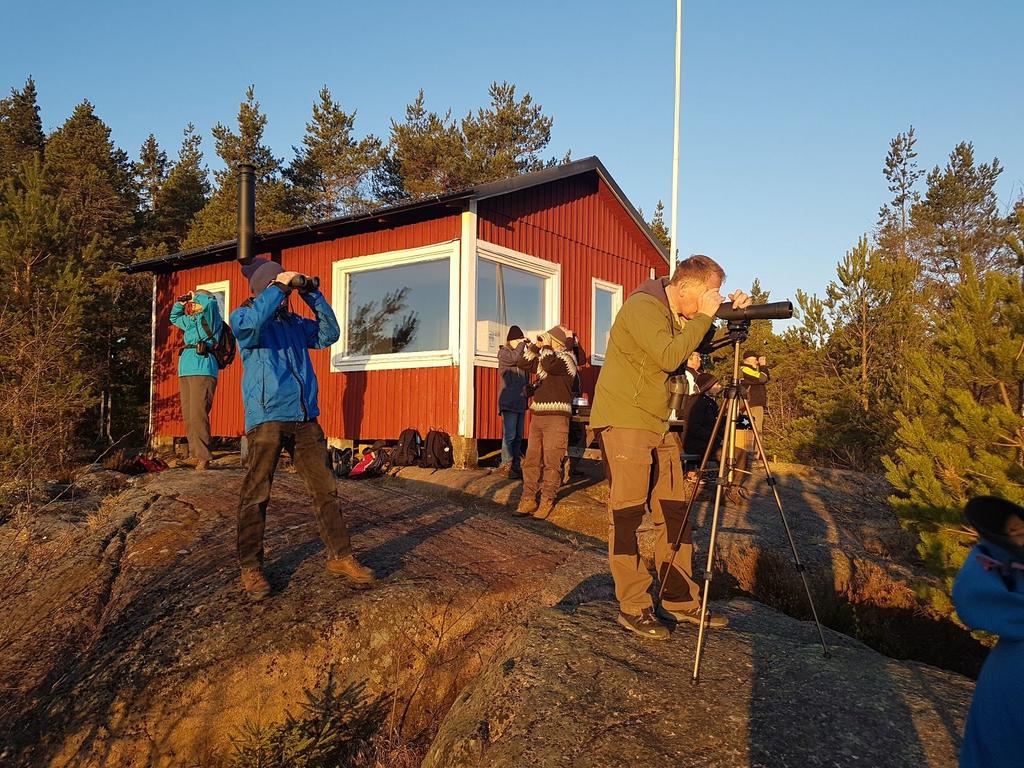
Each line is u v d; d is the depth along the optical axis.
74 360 10.54
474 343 8.84
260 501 4.19
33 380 8.80
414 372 9.20
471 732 2.89
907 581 5.66
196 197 27.77
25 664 3.90
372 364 9.65
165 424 12.47
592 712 2.85
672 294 3.62
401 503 6.38
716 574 5.44
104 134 25.09
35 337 9.47
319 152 31.80
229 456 11.38
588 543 6.04
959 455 4.68
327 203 32.38
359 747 3.68
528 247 9.88
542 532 6.16
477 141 30.28
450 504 6.57
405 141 30.11
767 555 5.73
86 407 9.56
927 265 26.20
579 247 10.94
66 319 10.22
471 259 8.81
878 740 2.62
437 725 3.87
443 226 9.09
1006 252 22.14
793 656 3.32
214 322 6.74
